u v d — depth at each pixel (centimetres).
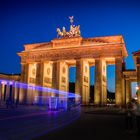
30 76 11912
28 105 10900
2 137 2200
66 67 11944
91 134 2461
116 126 3209
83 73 10662
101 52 10306
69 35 11244
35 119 4294
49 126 3195
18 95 11962
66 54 10931
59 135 2375
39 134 2434
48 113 6231
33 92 11650
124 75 9969
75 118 4625
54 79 10950
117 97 9762
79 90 10350
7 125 3247
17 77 12175
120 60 9988
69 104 8150
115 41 10275
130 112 2681
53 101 7600
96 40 10550
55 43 11306
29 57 11725
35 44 11769
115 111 6906
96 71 10231
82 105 10119
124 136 2341
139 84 8200
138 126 2417
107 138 2209
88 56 10494
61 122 3784
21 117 4731
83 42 10794
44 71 11525
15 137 2217
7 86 12250
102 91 10200
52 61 11181
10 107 8844
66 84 11794
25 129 2833
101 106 9819
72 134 2453
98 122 3791
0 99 11900
